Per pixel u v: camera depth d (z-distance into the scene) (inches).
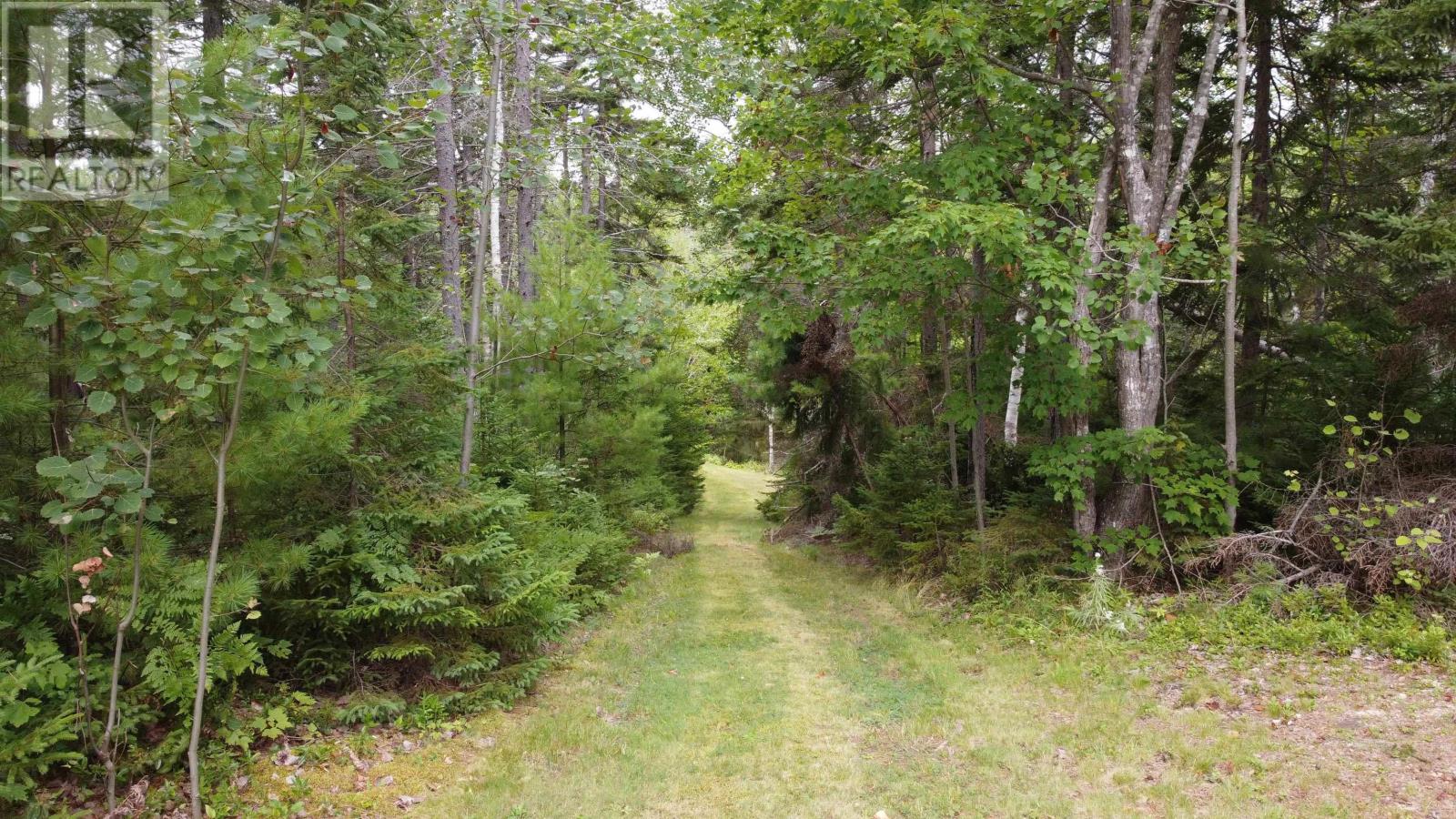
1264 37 402.3
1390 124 434.3
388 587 220.1
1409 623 259.8
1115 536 335.9
